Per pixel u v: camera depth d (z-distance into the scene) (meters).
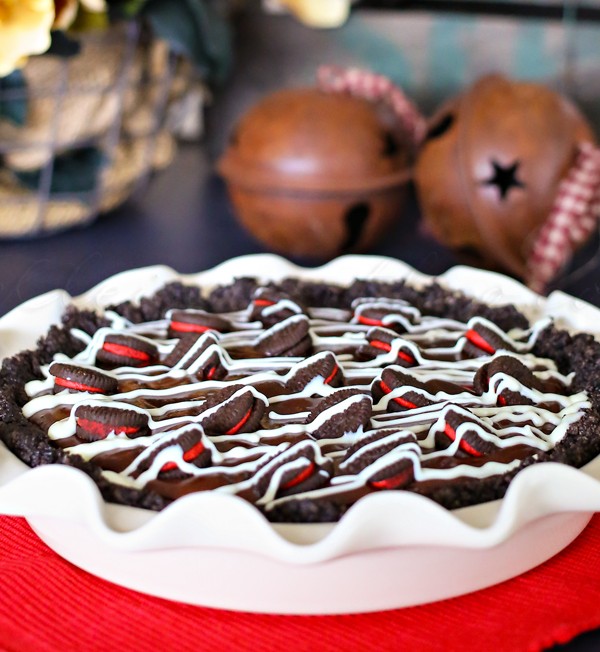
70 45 0.72
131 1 0.76
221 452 0.48
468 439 0.48
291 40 0.96
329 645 0.43
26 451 0.47
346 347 0.58
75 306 0.61
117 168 0.83
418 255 0.83
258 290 0.62
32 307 0.59
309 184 0.74
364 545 0.42
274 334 0.57
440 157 0.73
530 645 0.42
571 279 0.78
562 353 0.58
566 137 0.72
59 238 0.82
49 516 0.44
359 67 0.95
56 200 0.81
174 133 1.03
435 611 0.44
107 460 0.48
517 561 0.45
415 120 0.83
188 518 0.41
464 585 0.44
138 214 0.89
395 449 0.47
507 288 0.64
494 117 0.72
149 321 0.62
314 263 0.81
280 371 0.55
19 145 0.77
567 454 0.47
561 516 0.45
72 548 0.45
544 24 0.88
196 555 0.43
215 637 0.43
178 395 0.53
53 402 0.52
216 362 0.55
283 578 0.43
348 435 0.49
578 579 0.46
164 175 1.01
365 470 0.46
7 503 0.44
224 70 0.82
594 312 0.61
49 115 0.77
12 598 0.45
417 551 0.43
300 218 0.76
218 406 0.50
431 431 0.49
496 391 0.52
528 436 0.49
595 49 0.87
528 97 0.73
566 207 0.71
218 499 0.41
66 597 0.45
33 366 0.56
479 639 0.43
